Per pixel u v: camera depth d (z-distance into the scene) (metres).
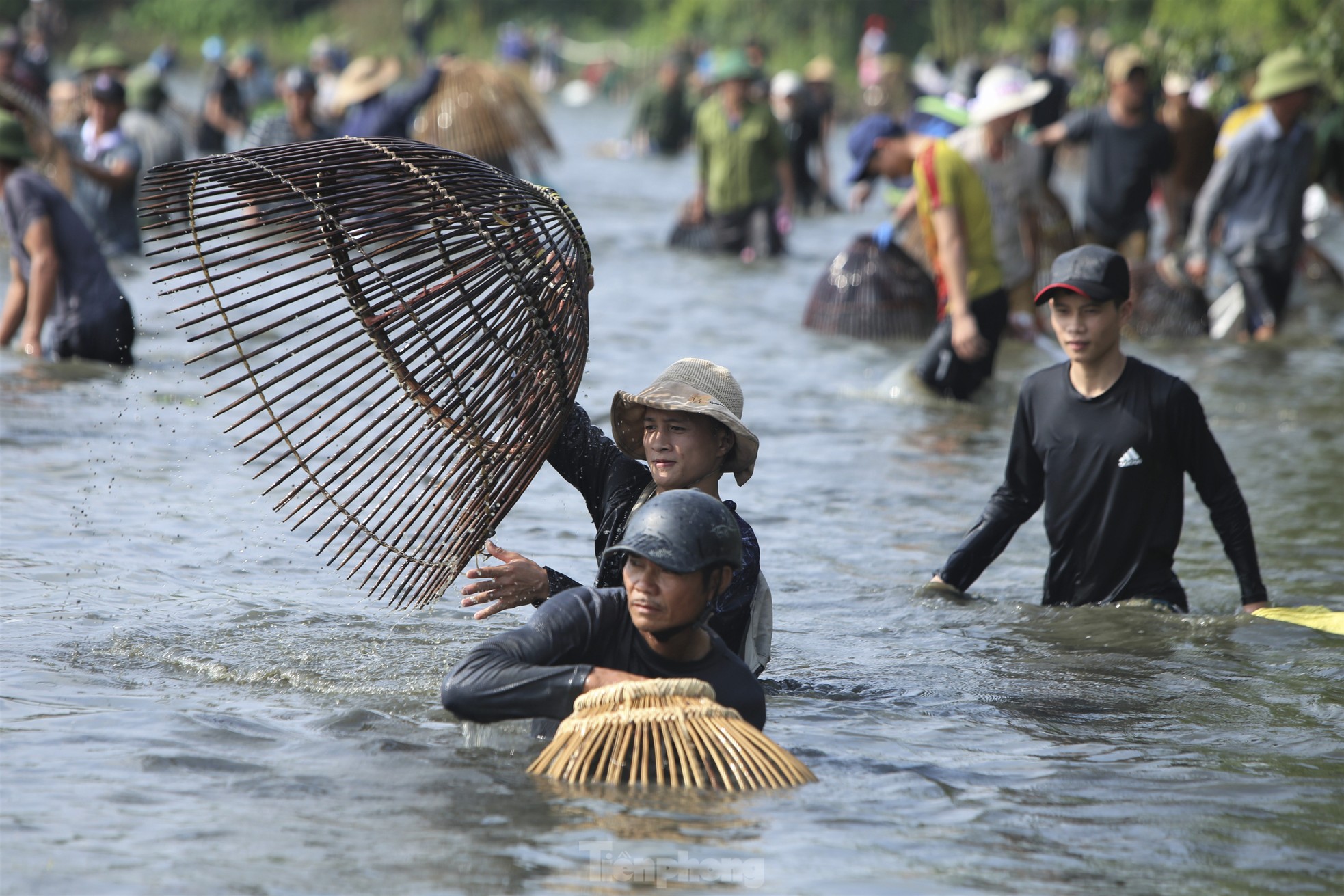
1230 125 55.94
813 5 179.00
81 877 11.30
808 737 15.07
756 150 59.16
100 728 14.48
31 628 17.59
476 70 54.91
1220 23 82.44
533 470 15.66
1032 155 34.97
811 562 22.44
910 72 143.75
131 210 47.19
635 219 70.00
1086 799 13.59
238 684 16.08
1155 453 19.80
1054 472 20.19
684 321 44.81
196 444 27.38
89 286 33.81
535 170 56.09
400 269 15.30
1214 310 46.22
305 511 23.03
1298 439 31.59
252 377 14.82
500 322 15.38
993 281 34.25
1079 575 20.44
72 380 32.28
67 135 47.47
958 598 20.77
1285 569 22.67
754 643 15.70
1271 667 17.95
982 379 35.12
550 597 14.93
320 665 16.75
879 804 13.20
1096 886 11.72
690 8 192.50
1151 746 15.17
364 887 11.26
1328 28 63.69
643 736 13.43
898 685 17.03
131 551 21.03
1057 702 16.58
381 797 12.97
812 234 69.38
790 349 41.22
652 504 13.45
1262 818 13.27
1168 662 18.12
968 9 156.38
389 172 15.17
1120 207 48.72
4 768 13.38
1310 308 50.53
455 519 15.87
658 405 15.05
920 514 25.44
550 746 13.63
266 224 15.07
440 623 18.56
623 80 179.50
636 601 13.38
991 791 13.70
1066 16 130.88
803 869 11.76
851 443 30.69
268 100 113.25
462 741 14.47
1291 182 43.31
